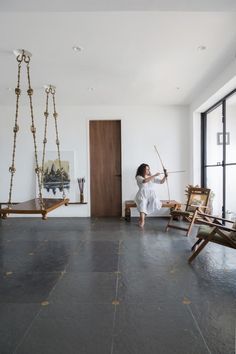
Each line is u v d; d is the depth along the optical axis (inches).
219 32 106.2
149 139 223.1
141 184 195.8
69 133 223.8
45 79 157.9
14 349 62.9
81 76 153.4
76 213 226.7
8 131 223.5
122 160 223.6
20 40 110.7
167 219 216.1
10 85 168.9
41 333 68.8
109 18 95.3
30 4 70.0
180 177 223.5
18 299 86.9
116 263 118.6
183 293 89.7
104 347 63.2
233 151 170.7
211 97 169.0
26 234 171.9
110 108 222.2
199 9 73.9
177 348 62.7
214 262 118.0
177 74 151.8
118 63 135.8
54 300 86.0
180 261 119.9
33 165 224.7
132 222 205.0
